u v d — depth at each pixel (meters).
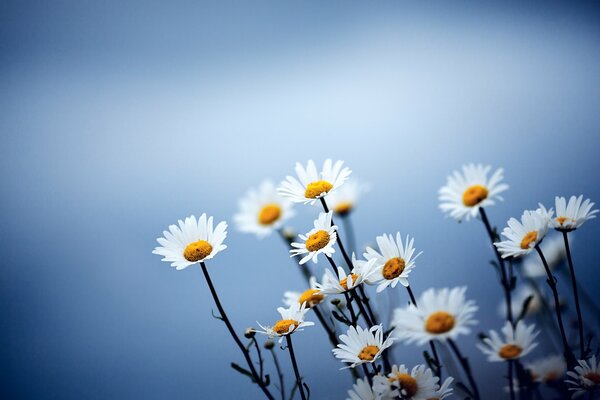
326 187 0.62
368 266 0.60
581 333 0.60
